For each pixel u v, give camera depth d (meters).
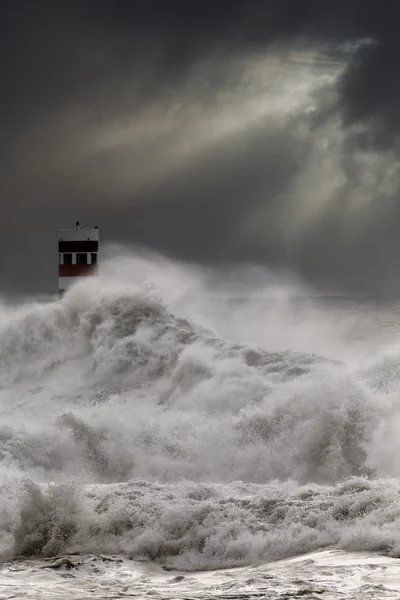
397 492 34.91
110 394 73.44
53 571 30.81
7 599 25.95
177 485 40.91
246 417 56.03
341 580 26.73
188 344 75.88
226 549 32.47
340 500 34.47
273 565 30.00
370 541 30.73
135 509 35.88
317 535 32.28
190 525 34.41
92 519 35.19
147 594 26.58
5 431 55.12
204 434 55.75
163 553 33.16
